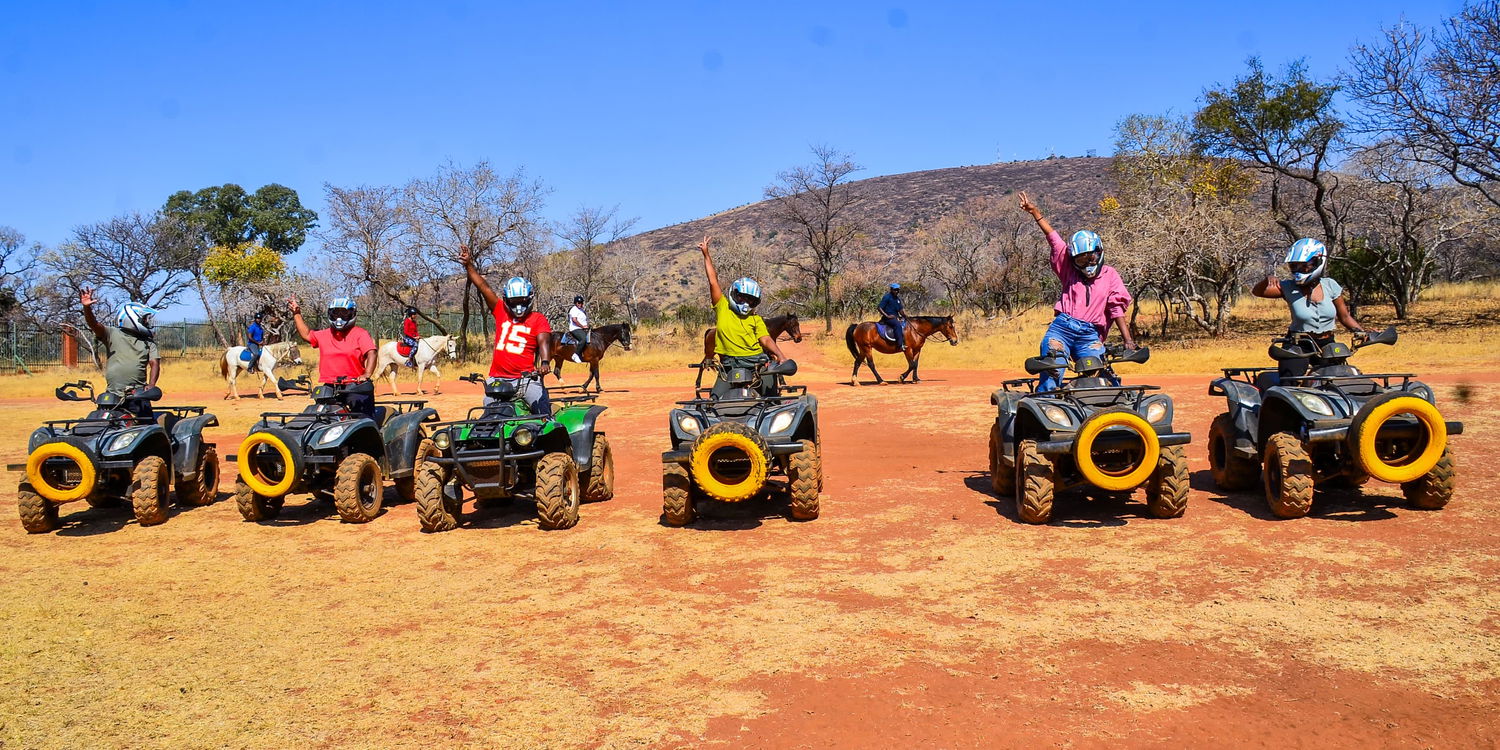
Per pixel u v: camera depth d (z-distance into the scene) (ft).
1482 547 21.08
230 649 17.98
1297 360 26.50
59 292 164.55
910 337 77.20
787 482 30.01
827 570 22.09
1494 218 107.04
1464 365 67.87
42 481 28.09
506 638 18.15
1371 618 17.21
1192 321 122.11
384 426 33.06
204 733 14.28
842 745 13.30
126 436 29.53
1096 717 13.88
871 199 389.60
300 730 14.30
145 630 19.25
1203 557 21.62
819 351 115.75
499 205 119.44
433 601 20.74
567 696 15.28
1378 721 13.41
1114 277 28.99
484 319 139.85
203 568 24.31
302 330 32.55
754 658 16.62
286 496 35.06
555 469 27.14
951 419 52.70
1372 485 28.17
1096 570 21.07
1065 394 26.25
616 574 22.45
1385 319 109.29
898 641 17.19
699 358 112.37
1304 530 23.47
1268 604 18.26
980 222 178.40
